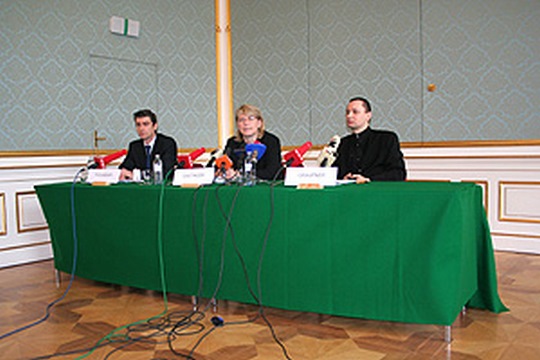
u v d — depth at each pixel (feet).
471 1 15.52
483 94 15.55
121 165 14.28
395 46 17.01
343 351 7.93
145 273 10.68
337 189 8.35
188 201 9.77
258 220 9.04
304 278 8.75
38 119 15.26
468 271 8.59
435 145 16.42
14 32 14.66
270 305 9.15
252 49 20.44
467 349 7.89
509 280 11.92
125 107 17.58
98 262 11.43
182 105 19.57
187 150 19.76
